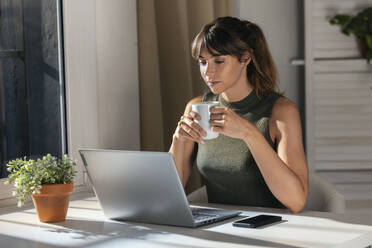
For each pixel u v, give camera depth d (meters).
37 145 1.85
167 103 2.16
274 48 2.86
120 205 1.38
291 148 1.59
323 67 2.73
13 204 1.71
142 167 1.29
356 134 2.77
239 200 1.67
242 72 1.67
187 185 2.19
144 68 2.04
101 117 2.00
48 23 1.87
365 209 2.77
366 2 2.76
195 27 2.22
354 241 1.15
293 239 1.16
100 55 1.99
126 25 2.08
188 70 2.14
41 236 1.25
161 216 1.32
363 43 2.75
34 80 1.83
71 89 1.89
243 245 1.12
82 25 1.92
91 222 1.39
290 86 2.88
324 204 1.71
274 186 1.47
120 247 1.14
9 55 1.76
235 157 1.63
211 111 1.38
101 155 1.34
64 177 1.40
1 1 1.72
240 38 1.59
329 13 2.77
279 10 2.85
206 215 1.39
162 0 2.12
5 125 1.75
